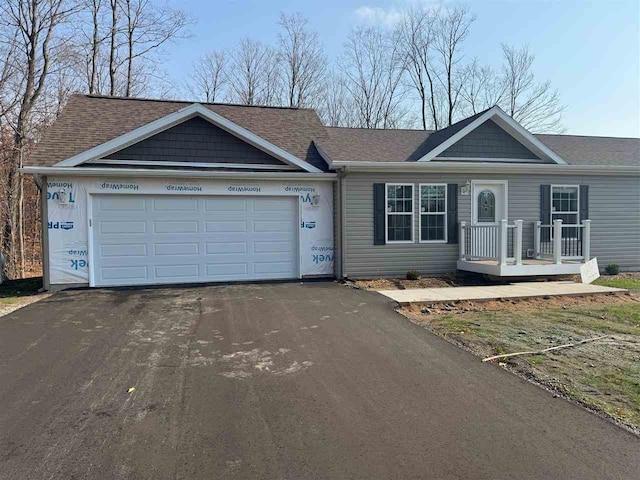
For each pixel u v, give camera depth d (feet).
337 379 14.26
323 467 9.18
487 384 13.78
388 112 101.65
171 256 34.06
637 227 42.34
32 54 51.72
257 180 35.42
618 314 23.43
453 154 39.34
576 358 16.02
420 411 11.87
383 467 9.18
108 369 15.12
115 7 69.05
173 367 15.34
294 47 98.53
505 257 33.94
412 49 100.89
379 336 19.27
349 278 36.40
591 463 9.26
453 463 9.31
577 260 37.32
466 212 38.96
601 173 40.91
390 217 37.50
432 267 38.40
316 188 36.73
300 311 24.09
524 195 39.86
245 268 35.60
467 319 22.39
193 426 11.02
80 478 8.79
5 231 50.72
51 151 32.07
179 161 34.32
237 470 9.07
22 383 13.87
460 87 101.09
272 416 11.59
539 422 11.16
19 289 32.14
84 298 27.96
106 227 32.81
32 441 10.27
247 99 97.66
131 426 11.02
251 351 17.17
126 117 37.22
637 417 11.34
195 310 24.32
